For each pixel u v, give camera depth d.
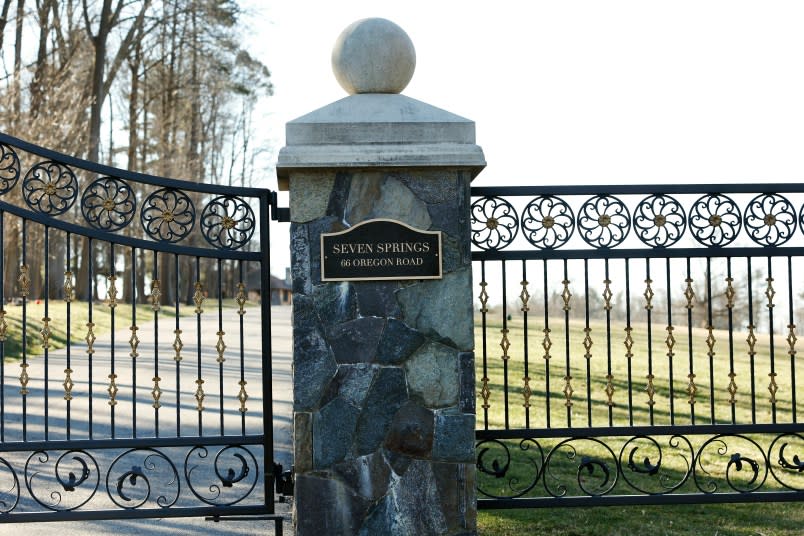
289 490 5.14
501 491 6.61
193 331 24.08
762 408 10.89
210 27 31.53
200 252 5.04
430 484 4.76
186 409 10.56
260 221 5.11
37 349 16.72
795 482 7.00
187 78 35.19
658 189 5.20
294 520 4.88
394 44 4.88
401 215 4.80
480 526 5.73
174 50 33.03
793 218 5.27
